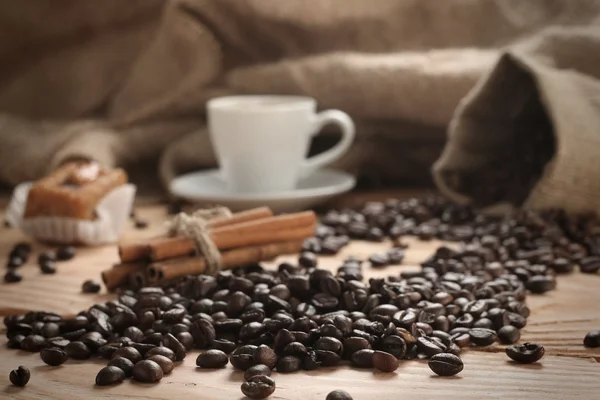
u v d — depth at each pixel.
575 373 1.34
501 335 1.48
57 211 2.13
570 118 2.13
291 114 2.35
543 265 1.88
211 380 1.34
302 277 1.60
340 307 1.57
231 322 1.48
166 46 2.74
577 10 2.70
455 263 1.87
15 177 2.72
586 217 2.20
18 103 3.09
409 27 2.78
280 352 1.40
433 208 2.39
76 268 2.00
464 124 2.32
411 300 1.57
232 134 2.35
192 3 2.67
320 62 2.61
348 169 2.64
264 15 2.72
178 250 1.80
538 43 2.49
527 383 1.30
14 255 2.08
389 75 2.51
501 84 2.25
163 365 1.36
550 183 2.14
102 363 1.43
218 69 2.70
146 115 2.72
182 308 1.54
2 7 3.06
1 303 1.75
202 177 2.56
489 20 2.74
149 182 2.76
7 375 1.37
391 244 2.16
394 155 2.70
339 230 2.22
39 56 3.10
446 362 1.34
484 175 2.40
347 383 1.31
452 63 2.53
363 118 2.62
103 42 3.05
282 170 2.40
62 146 2.69
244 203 2.29
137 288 1.78
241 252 1.86
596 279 1.84
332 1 2.73
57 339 1.48
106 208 2.20
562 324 1.57
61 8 3.04
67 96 3.06
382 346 1.42
